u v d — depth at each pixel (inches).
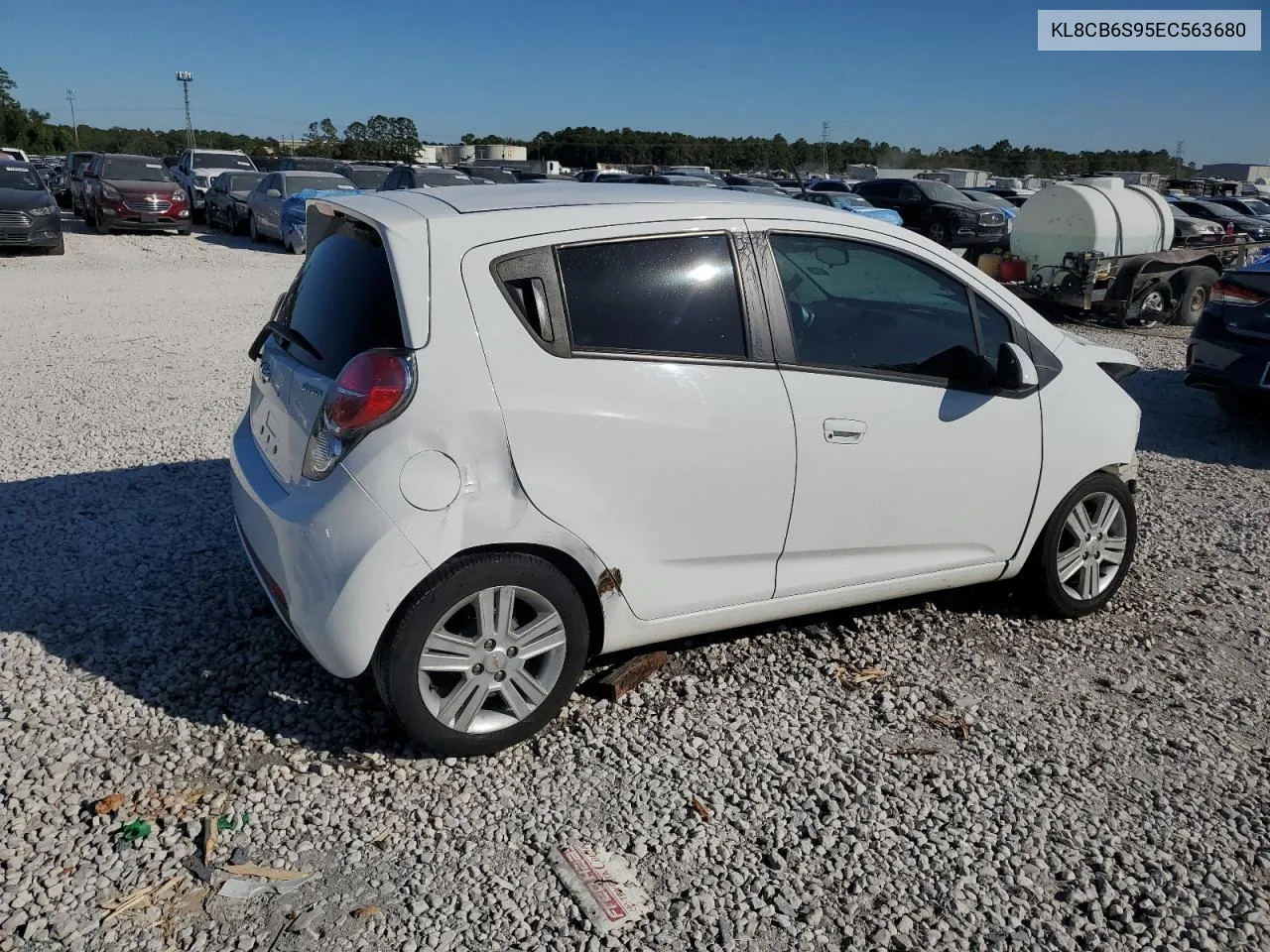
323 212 145.1
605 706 143.6
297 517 122.3
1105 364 176.9
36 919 100.3
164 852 110.9
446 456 118.3
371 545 116.8
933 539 156.3
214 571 180.7
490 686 127.5
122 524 201.9
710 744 135.6
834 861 114.4
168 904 103.5
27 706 136.6
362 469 117.6
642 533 132.0
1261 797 128.9
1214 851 118.6
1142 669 160.4
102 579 176.1
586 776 127.5
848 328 146.3
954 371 152.8
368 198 140.9
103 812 116.1
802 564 146.9
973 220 940.6
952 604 180.4
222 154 1145.4
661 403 129.6
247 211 882.1
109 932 99.5
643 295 130.9
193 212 1106.1
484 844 114.8
